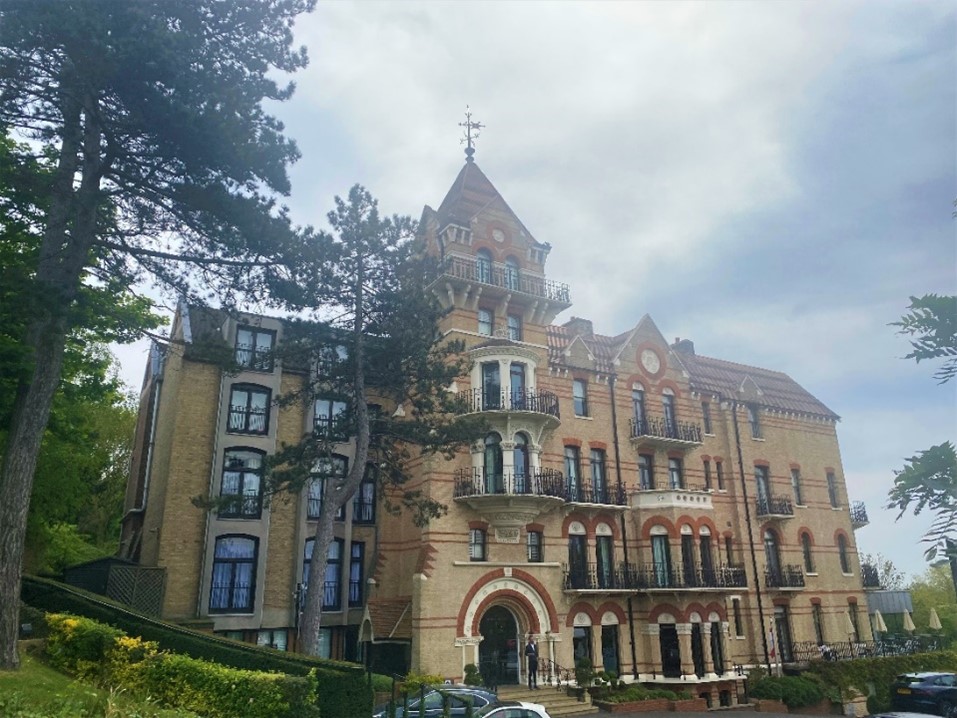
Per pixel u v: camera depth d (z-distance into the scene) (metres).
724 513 37.03
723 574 32.97
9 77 15.55
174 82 15.89
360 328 23.33
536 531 30.20
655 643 31.08
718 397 39.19
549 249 34.16
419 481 29.16
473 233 32.22
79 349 25.16
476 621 27.20
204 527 26.77
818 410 44.47
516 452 29.83
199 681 14.90
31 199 17.33
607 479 33.16
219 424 27.78
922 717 15.26
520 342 32.16
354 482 22.47
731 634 34.44
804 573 38.94
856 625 40.50
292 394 23.52
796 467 41.44
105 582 23.89
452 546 27.80
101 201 17.78
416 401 24.36
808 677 34.09
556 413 30.72
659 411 36.16
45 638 18.39
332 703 16.05
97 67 15.29
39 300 14.85
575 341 34.62
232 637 26.31
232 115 16.59
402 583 28.89
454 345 24.45
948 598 61.19
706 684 31.23
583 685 27.75
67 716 11.88
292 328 22.92
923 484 4.70
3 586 15.31
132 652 16.12
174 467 26.84
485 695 18.28
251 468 28.06
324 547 21.62
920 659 38.56
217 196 17.20
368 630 27.73
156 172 17.97
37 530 26.09
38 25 14.57
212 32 17.95
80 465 29.92
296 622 27.12
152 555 26.77
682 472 36.16
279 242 18.38
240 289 19.58
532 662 27.23
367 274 23.39
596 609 30.61
